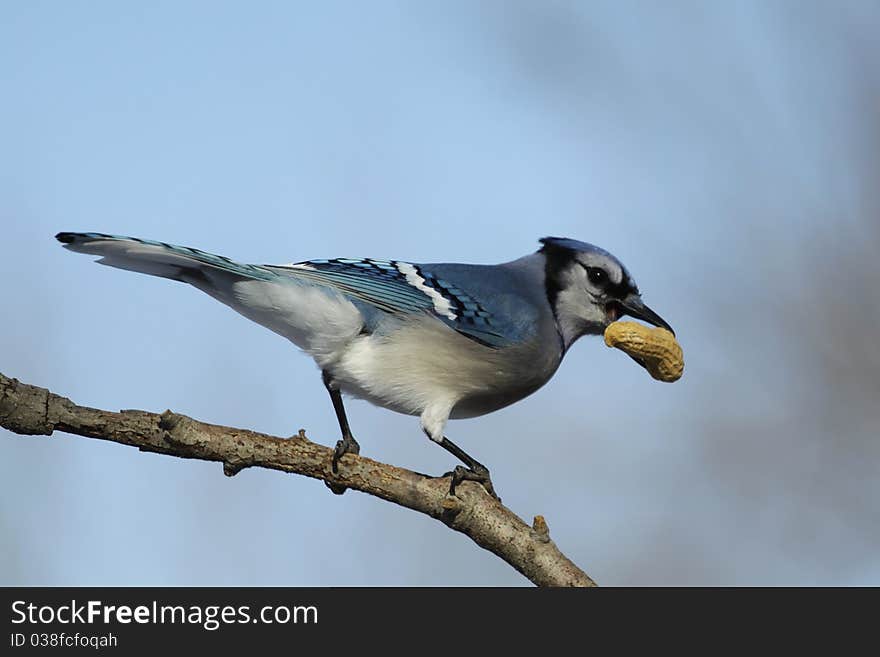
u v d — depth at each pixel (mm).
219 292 11031
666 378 11102
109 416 8367
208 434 8602
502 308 11727
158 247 10031
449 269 11992
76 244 9734
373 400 11656
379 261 11844
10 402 8070
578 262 12758
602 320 12836
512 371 11742
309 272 11234
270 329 11375
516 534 8914
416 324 11359
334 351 11312
